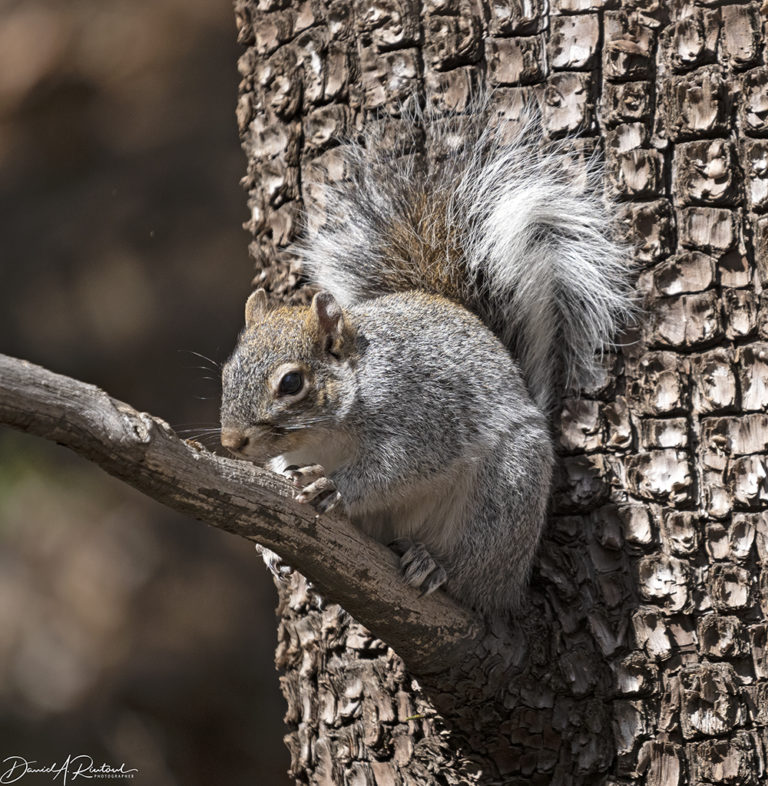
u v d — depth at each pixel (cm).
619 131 737
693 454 715
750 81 716
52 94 1750
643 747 697
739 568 701
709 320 714
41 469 1653
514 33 755
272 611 1612
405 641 672
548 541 736
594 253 740
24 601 1566
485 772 705
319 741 772
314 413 718
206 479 558
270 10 823
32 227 1756
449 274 801
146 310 1734
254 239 850
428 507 749
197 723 1506
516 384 751
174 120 1780
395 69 773
